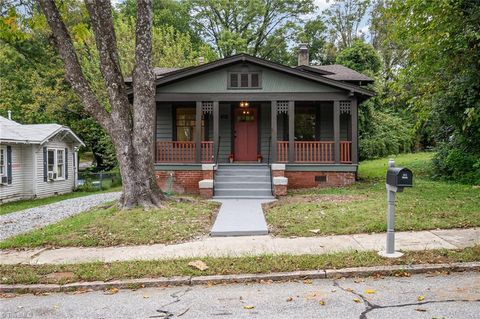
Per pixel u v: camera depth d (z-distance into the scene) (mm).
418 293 4562
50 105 24922
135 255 6375
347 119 16656
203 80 14719
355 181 14414
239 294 4770
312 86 14516
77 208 13102
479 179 13016
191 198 11656
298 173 14422
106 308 4461
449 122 12969
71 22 16984
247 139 16859
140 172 9977
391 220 5859
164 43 26266
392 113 26453
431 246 6203
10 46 27203
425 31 10297
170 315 4191
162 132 16734
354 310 4141
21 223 10617
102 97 22328
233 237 7453
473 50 10109
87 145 27328
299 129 16766
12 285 5164
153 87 10266
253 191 12875
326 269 5367
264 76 14602
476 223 7488
